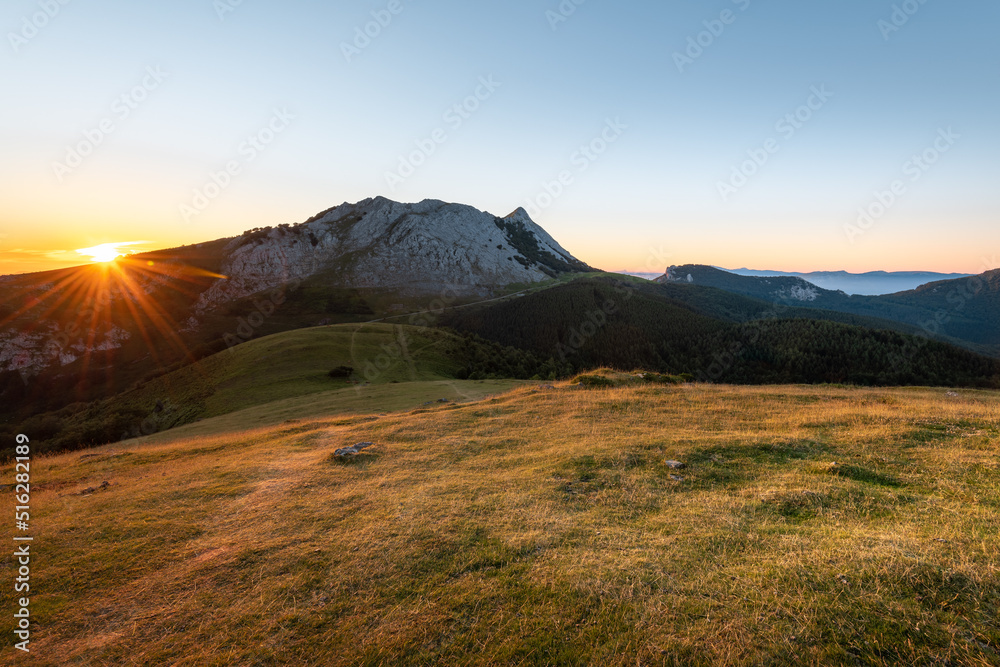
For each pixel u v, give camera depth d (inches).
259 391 2052.2
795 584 243.6
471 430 716.7
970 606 213.9
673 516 355.3
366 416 975.0
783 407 753.0
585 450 547.2
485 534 342.6
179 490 517.3
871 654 192.1
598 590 256.1
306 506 435.5
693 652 204.1
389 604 265.1
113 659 241.9
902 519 319.0
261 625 256.2
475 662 213.6
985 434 510.0
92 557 358.9
